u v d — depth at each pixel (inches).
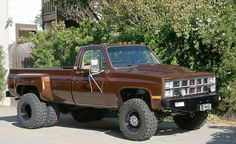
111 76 406.3
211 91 406.0
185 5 503.2
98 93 416.8
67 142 395.2
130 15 538.3
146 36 518.6
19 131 462.0
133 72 393.1
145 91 384.5
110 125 489.1
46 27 855.1
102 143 384.8
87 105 436.5
